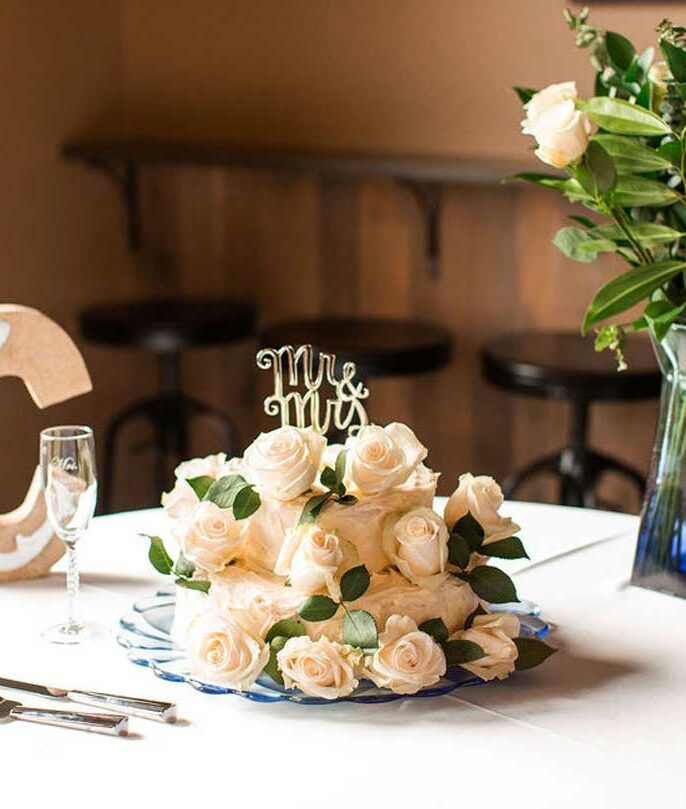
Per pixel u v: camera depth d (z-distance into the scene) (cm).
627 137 173
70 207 421
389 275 406
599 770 136
